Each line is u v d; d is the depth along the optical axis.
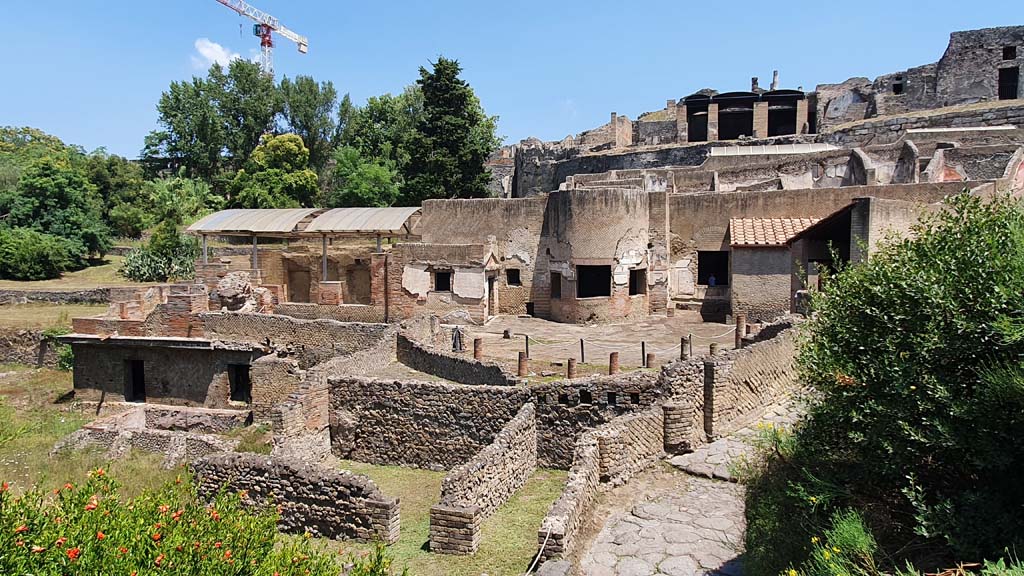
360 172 55.41
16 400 24.78
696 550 8.74
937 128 39.53
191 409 20.33
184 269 43.06
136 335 23.05
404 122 63.00
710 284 29.53
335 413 15.64
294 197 58.84
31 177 47.09
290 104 66.81
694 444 12.02
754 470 8.55
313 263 32.66
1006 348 5.97
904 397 6.48
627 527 9.43
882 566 5.89
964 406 5.89
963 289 6.29
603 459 10.54
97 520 6.16
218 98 66.75
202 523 6.66
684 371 12.19
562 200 28.92
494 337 25.45
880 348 6.86
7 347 31.22
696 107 51.31
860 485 6.91
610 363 17.62
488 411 13.79
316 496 10.67
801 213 27.56
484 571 8.95
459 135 45.34
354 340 21.84
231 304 26.56
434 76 45.59
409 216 30.08
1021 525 5.56
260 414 18.75
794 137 44.16
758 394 13.71
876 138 41.78
